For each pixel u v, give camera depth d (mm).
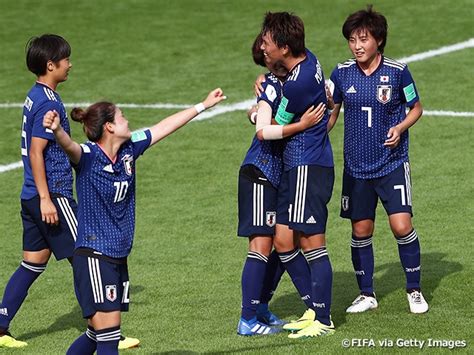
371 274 29719
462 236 36281
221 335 27859
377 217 39031
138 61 64875
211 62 64000
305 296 28266
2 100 58188
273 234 27719
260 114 26891
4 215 41375
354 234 29609
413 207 39719
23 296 28375
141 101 57219
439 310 29141
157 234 38250
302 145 26859
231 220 39562
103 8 77438
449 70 60031
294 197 26922
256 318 28188
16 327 29875
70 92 59188
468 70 59875
